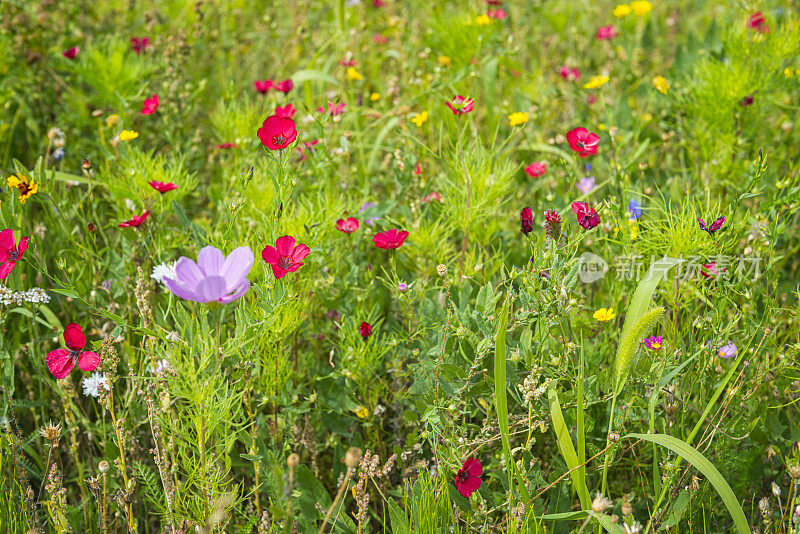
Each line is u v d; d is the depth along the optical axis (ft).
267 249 6.78
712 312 7.63
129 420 8.00
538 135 12.14
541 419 7.52
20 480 7.36
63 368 7.02
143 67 12.88
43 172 9.02
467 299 7.88
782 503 7.87
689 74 13.57
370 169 11.80
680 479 7.25
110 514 7.77
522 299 7.13
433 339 7.80
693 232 7.98
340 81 13.76
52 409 8.75
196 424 6.37
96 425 8.14
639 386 7.23
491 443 7.77
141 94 12.57
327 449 8.70
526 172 11.09
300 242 8.25
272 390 7.76
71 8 15.25
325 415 8.32
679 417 7.59
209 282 5.53
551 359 7.34
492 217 9.48
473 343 7.31
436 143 12.44
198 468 6.77
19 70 13.06
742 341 7.95
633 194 10.02
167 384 6.78
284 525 7.20
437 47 14.02
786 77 12.01
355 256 9.62
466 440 7.15
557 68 15.85
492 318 7.23
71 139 12.54
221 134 11.53
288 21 17.28
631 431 7.77
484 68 13.34
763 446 7.64
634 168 10.92
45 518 7.58
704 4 19.83
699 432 7.74
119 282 9.03
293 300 7.32
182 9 16.43
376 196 11.19
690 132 12.28
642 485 7.49
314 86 14.07
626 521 6.19
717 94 11.28
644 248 8.48
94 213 9.91
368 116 13.55
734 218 8.94
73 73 13.98
